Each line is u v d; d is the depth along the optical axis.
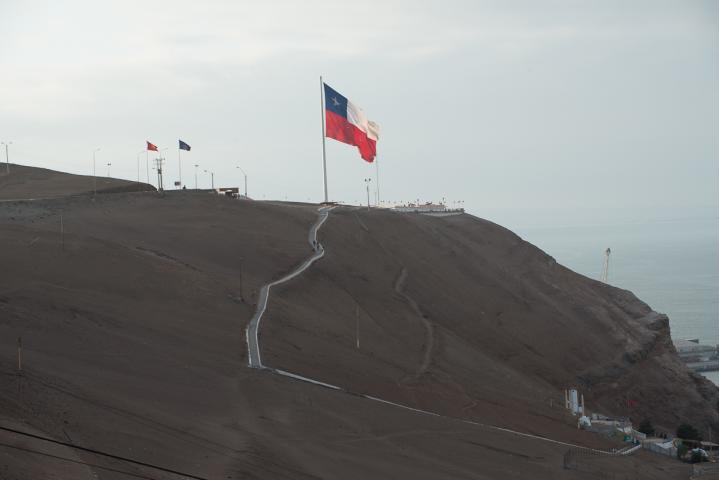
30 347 129.38
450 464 134.12
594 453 180.75
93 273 186.00
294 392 147.88
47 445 90.56
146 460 96.69
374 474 116.94
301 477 106.94
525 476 139.25
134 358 139.50
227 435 114.62
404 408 164.75
